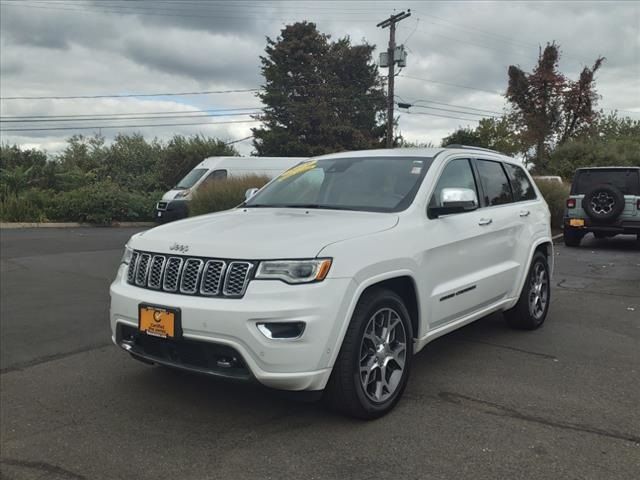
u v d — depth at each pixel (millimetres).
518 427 3713
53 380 4652
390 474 3135
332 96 42844
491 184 5582
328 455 3348
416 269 4117
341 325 3504
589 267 10914
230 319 3361
